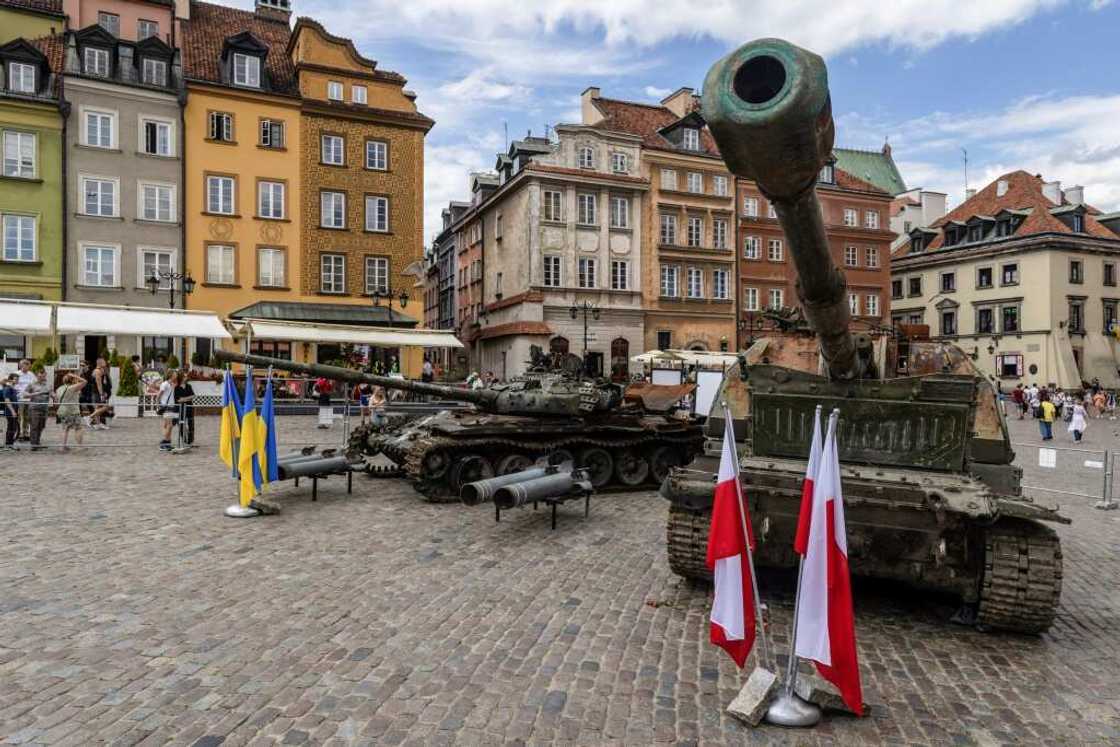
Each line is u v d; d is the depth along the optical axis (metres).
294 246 32.75
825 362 6.59
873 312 48.09
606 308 38.25
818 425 4.37
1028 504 5.05
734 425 6.93
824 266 4.56
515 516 9.69
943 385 5.70
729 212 41.81
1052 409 23.83
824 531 4.19
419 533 8.56
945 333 54.06
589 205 38.28
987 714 4.30
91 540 7.82
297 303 32.44
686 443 12.49
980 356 51.16
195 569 6.86
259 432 9.44
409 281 34.84
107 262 29.78
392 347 34.59
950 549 5.30
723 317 41.56
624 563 7.43
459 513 9.76
